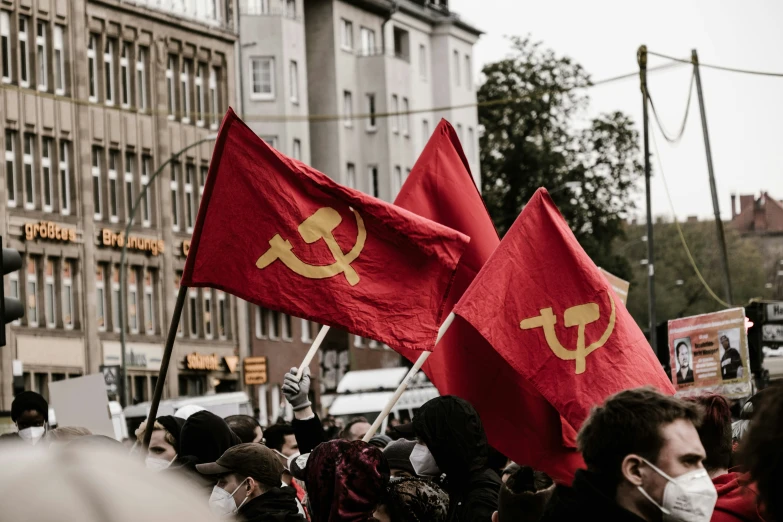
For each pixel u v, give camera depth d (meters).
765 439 3.81
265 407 60.88
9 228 48.03
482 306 7.30
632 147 71.69
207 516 1.25
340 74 69.06
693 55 35.72
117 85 54.22
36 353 48.56
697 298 92.88
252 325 60.56
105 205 52.97
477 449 5.77
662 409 3.92
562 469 7.55
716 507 4.96
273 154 7.71
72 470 1.24
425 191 9.26
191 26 58.28
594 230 71.62
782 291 112.94
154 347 54.62
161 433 8.11
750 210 134.62
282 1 64.94
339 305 7.58
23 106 49.16
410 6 75.69
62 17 51.12
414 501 5.15
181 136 57.31
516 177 73.06
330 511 4.95
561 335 7.23
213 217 7.73
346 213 7.67
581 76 73.12
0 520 1.20
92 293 51.41
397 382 40.41
